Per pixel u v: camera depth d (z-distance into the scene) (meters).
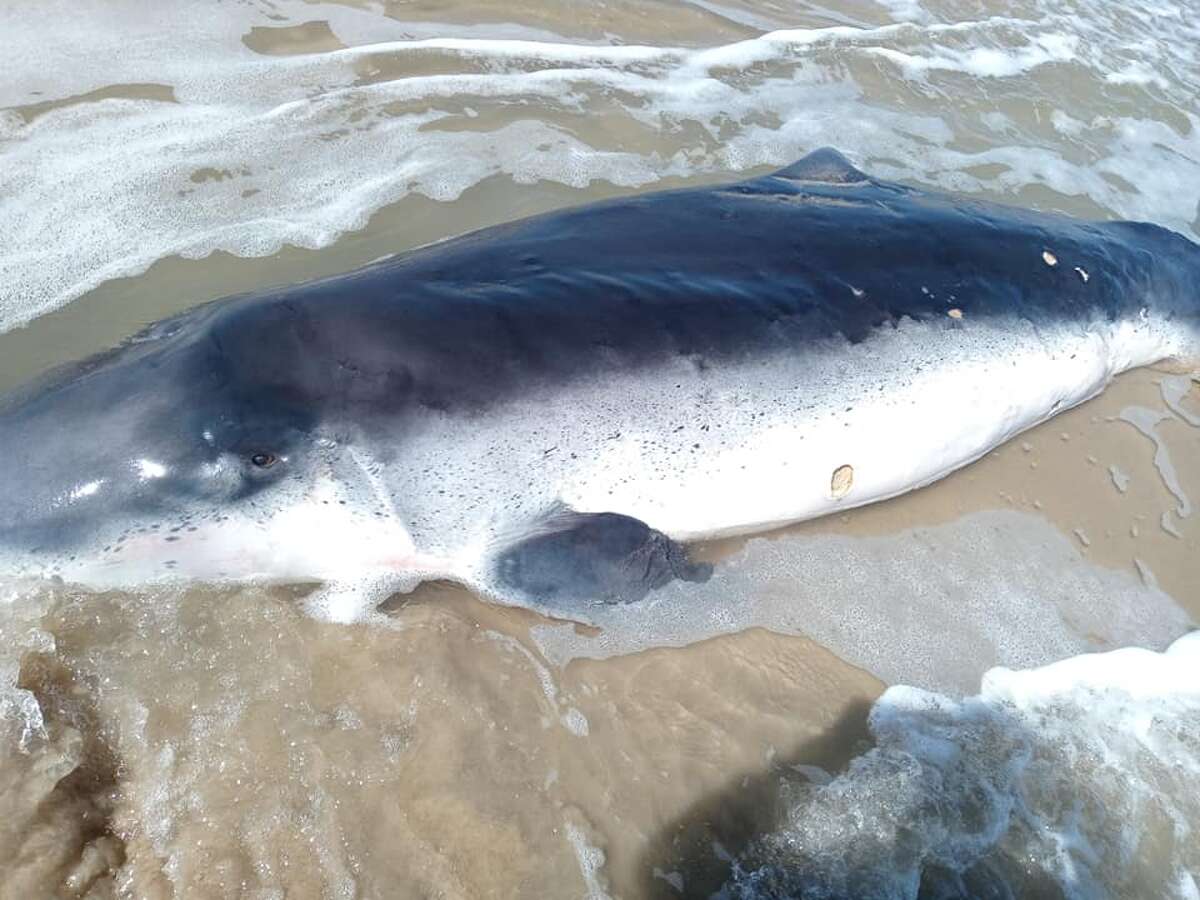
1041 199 3.49
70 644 1.79
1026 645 2.14
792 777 1.83
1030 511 2.43
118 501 1.83
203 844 1.56
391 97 3.41
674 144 3.44
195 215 2.80
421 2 3.99
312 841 1.60
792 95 3.83
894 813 1.78
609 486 2.06
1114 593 2.28
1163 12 5.16
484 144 3.27
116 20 3.58
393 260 2.21
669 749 1.85
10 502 1.80
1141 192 3.65
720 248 2.25
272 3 3.83
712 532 2.21
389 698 1.82
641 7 4.20
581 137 3.38
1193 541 2.42
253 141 3.12
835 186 2.61
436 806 1.68
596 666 1.96
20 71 3.25
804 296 2.20
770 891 1.67
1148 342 2.72
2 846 1.46
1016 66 4.31
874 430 2.22
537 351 1.99
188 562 1.93
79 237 2.66
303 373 1.89
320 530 1.97
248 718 1.74
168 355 1.91
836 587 2.19
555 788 1.75
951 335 2.29
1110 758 1.92
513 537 2.04
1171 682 2.09
